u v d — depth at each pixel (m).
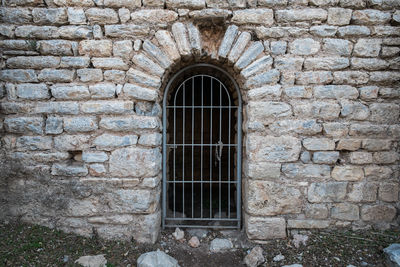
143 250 2.80
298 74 2.85
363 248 2.74
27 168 2.88
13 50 2.83
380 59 2.88
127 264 2.59
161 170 3.20
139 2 2.82
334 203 2.94
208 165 5.28
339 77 2.86
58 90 2.84
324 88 2.86
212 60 3.05
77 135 2.87
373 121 2.89
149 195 2.88
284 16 2.84
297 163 2.90
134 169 2.86
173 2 2.81
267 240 2.94
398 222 2.96
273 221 2.92
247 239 3.01
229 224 3.36
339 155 2.93
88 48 2.83
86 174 2.88
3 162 2.88
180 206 4.26
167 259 2.58
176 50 2.84
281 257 2.71
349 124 2.88
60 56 2.85
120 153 2.86
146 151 2.86
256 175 2.88
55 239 2.79
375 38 2.87
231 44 2.85
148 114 2.89
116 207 2.89
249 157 2.89
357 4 2.84
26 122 2.86
